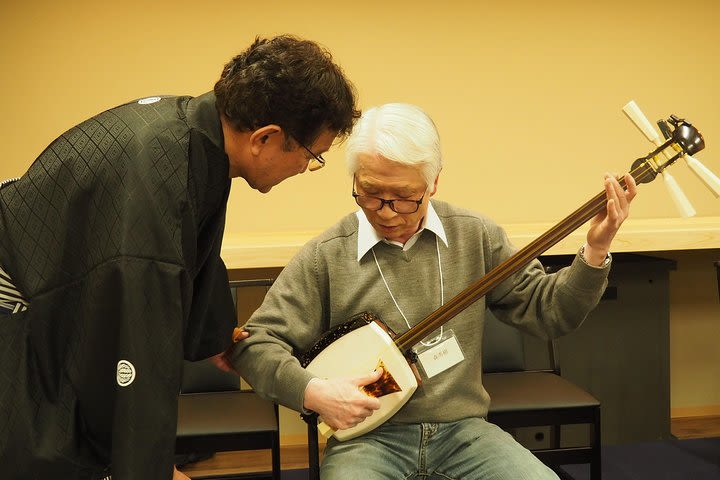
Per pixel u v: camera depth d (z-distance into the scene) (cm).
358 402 165
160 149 133
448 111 339
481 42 336
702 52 350
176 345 130
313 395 168
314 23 327
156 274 128
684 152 168
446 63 336
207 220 146
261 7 323
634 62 347
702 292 364
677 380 369
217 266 166
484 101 340
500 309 196
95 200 130
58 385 134
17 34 313
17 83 316
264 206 333
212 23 321
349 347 179
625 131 349
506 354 261
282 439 352
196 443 221
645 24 345
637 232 282
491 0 335
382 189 170
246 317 336
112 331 129
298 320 187
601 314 309
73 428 133
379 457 178
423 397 184
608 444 316
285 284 190
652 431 317
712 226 295
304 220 336
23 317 134
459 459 181
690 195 355
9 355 133
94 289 128
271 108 135
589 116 347
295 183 333
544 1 338
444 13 333
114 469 128
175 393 131
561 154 347
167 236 130
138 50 320
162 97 144
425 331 178
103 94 321
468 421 187
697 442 337
